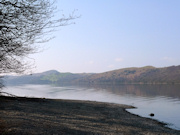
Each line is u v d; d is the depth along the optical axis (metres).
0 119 15.03
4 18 5.99
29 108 24.44
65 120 19.94
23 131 12.40
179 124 26.84
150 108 45.81
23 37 6.57
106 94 97.62
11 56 6.99
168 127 24.50
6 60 7.18
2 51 6.44
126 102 60.31
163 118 32.16
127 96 84.19
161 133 20.20
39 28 6.59
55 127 15.59
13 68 7.52
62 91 125.31
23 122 15.38
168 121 29.28
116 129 19.16
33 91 122.56
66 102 40.56
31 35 6.57
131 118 28.59
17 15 6.18
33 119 17.56
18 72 7.75
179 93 96.12
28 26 6.47
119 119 26.22
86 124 19.45
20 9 6.20
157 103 57.44
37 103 30.83
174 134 20.38
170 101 63.00
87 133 15.39
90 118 23.91
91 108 35.81
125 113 33.78
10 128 12.61
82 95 92.44
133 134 17.92
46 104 31.56
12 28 6.23
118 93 103.31
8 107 22.67
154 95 87.62
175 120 30.27
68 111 27.38
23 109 22.91
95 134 15.50
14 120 15.64
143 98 74.12
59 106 31.88
